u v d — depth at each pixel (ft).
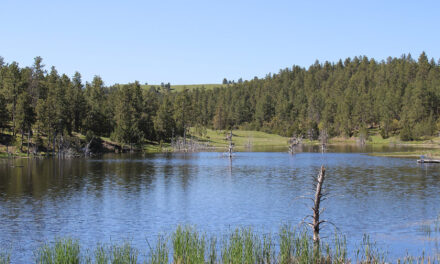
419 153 422.00
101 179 234.58
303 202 161.07
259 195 179.52
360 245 100.17
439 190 185.16
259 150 549.54
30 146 403.34
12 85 422.82
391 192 181.27
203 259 78.54
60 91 463.83
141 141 543.39
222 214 140.77
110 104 627.87
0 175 248.73
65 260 77.41
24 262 91.61
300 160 372.38
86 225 125.90
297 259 77.41
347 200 162.91
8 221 130.82
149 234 114.93
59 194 181.88
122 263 79.46
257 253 81.56
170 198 172.76
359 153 457.27
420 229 115.65
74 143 440.45
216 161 367.66
